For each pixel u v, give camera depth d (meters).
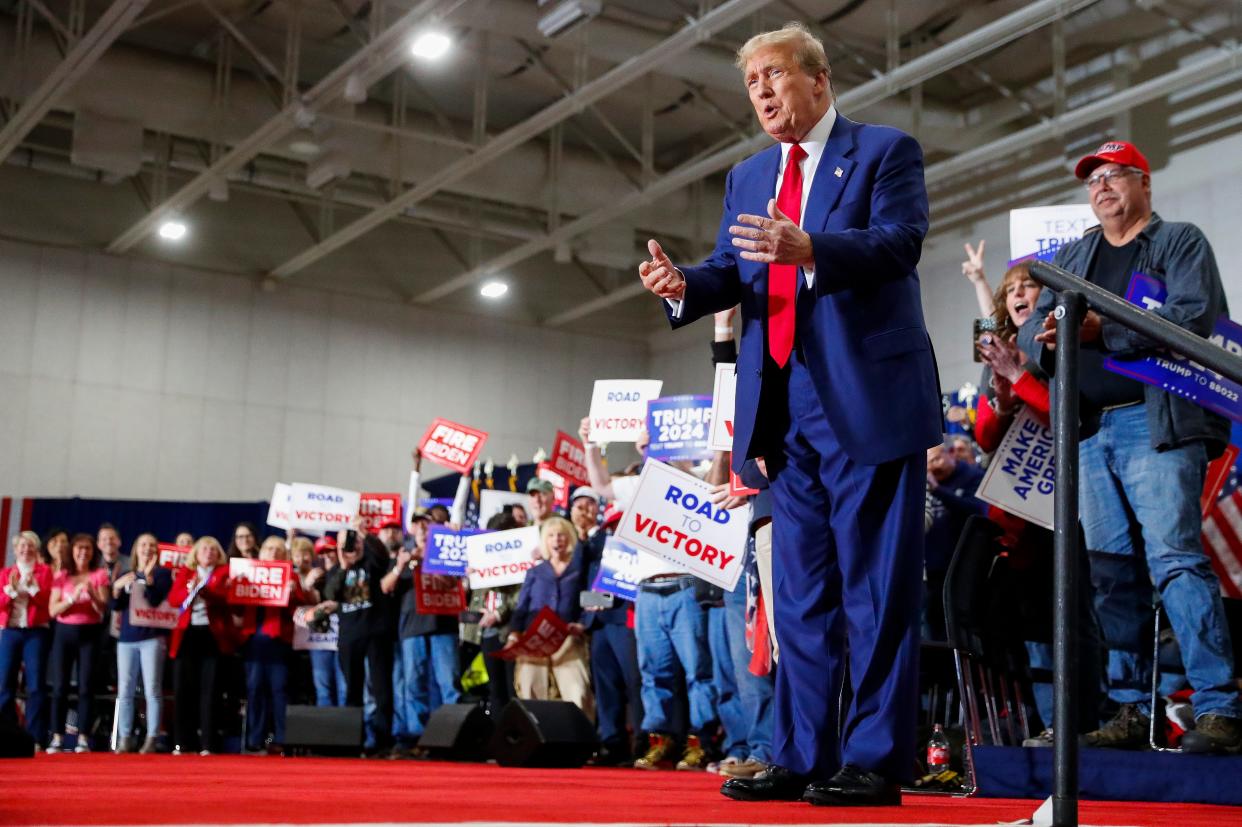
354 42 13.59
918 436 2.36
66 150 14.53
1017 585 4.26
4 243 15.09
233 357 16.12
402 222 17.41
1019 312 4.74
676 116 14.86
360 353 16.91
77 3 11.14
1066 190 13.05
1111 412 3.80
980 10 12.30
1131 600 3.88
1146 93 11.13
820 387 2.41
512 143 12.60
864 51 13.01
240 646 9.86
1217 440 3.64
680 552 4.95
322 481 16.39
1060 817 1.57
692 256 16.05
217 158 13.58
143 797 2.14
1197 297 3.56
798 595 2.53
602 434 7.20
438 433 10.05
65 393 15.17
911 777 2.37
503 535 8.21
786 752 2.53
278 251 16.58
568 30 10.73
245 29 13.30
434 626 8.80
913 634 2.38
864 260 2.29
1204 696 3.51
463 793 2.62
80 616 9.87
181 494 15.59
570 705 6.09
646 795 2.71
